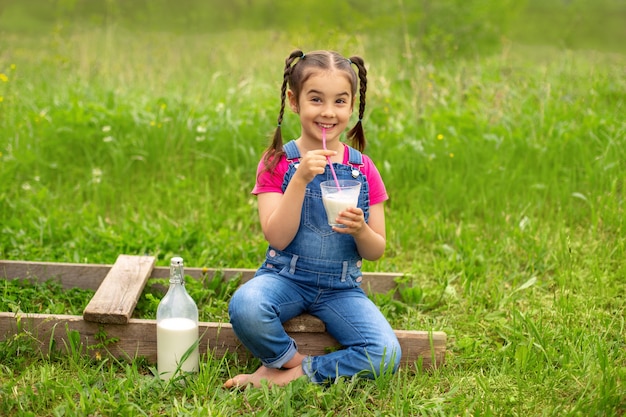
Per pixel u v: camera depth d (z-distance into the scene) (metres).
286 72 2.80
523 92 5.96
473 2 9.47
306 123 2.73
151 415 2.41
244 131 5.23
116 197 4.77
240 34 9.45
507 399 2.54
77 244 3.96
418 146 4.95
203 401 2.52
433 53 7.19
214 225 4.37
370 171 2.90
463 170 4.93
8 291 3.26
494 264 3.88
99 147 5.18
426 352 2.80
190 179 4.87
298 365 2.67
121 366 2.74
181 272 2.75
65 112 5.29
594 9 10.02
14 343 2.76
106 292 2.95
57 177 5.04
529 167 4.95
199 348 2.84
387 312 3.27
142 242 3.96
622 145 4.96
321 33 6.72
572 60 7.31
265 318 2.58
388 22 8.66
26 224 4.18
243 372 2.77
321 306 2.79
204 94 6.04
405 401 2.47
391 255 4.09
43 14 12.12
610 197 4.30
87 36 7.93
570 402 2.54
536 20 10.11
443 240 4.21
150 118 5.35
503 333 3.13
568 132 5.09
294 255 2.76
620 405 2.44
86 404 2.39
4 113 5.69
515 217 4.35
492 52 9.27
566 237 3.99
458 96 5.92
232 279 3.45
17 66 6.95
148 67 7.02
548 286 3.63
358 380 2.61
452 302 3.48
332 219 2.60
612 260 3.85
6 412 2.39
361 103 2.97
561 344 2.92
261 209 2.81
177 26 10.00
